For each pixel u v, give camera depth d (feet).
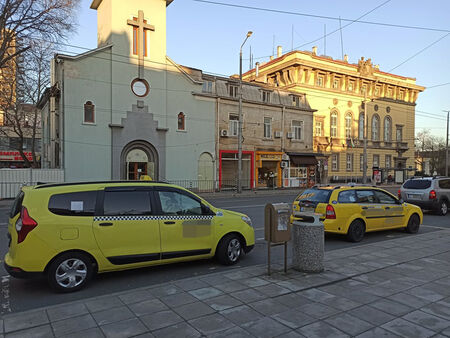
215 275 17.75
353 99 124.88
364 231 28.43
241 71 80.33
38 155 145.38
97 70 68.85
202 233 19.74
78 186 17.13
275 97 100.89
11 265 15.51
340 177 120.26
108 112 69.97
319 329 11.79
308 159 104.73
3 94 94.53
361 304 13.94
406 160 146.30
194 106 81.97
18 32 64.08
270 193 85.71
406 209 31.19
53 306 13.69
